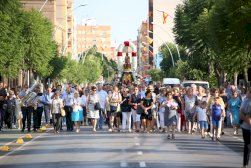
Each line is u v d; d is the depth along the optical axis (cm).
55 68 14275
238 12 6912
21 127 6556
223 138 5112
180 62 14425
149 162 3272
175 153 3794
